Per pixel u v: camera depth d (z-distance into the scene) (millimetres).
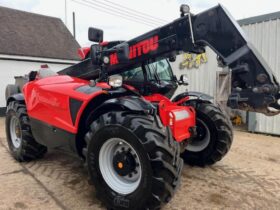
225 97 6684
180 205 2662
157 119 2389
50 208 2607
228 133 3580
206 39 2318
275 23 6359
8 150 4707
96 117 2732
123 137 2338
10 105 4172
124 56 2730
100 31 2904
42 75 3871
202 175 3480
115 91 2715
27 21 13727
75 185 3148
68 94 2885
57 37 14000
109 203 2498
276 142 5461
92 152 2570
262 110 2055
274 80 2061
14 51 10742
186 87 8195
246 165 3908
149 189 2215
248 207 2652
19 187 3096
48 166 3803
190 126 3127
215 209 2600
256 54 2070
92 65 3295
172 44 2535
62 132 2963
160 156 2193
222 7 2225
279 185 3199
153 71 3488
